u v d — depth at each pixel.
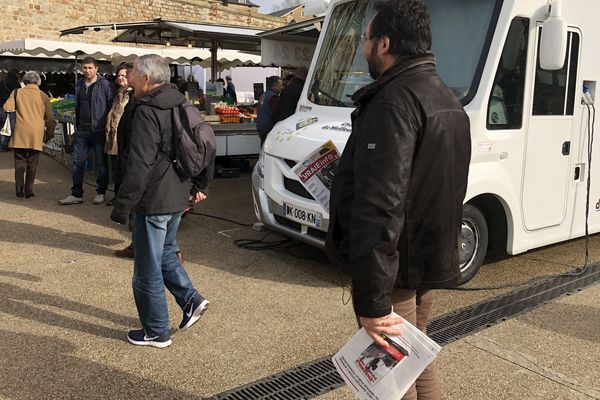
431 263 2.15
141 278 3.58
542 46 4.52
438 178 2.08
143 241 3.53
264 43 9.03
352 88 5.32
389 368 2.03
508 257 5.84
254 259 5.51
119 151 4.86
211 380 3.34
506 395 3.24
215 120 10.02
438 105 2.05
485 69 4.56
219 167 10.23
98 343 3.72
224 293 4.64
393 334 2.02
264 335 3.92
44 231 6.27
